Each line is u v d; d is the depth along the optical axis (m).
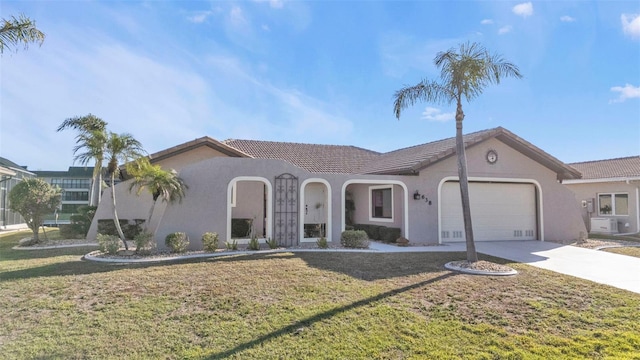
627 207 23.31
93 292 8.06
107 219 17.59
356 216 21.67
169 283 8.80
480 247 15.89
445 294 8.25
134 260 11.56
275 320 6.57
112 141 12.69
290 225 15.41
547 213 19.03
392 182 16.81
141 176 13.22
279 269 10.35
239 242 14.62
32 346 5.52
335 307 7.23
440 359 5.25
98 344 5.61
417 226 16.95
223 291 8.19
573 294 8.45
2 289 8.25
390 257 12.62
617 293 8.55
